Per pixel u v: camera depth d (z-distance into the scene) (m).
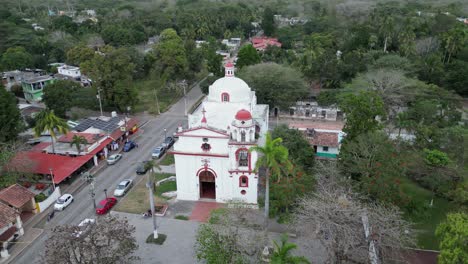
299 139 60.56
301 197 44.91
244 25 178.50
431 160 53.00
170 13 192.75
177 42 116.12
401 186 50.56
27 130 75.50
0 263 41.00
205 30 162.75
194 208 51.59
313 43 115.94
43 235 45.97
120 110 90.19
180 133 50.50
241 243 38.84
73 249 33.28
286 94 84.62
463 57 106.75
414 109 74.75
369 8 192.12
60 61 128.75
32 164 56.34
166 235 45.56
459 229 31.45
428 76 97.44
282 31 161.25
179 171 52.28
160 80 108.06
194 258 41.47
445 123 72.00
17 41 127.81
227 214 40.44
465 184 48.03
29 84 94.88
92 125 72.31
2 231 44.06
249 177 49.91
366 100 55.78
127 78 88.31
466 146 57.31
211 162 50.81
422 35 123.75
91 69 89.38
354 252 37.09
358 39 117.81
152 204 43.81
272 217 48.44
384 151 48.56
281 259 32.28
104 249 34.56
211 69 106.06
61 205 51.00
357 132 54.44
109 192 55.75
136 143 73.94
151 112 91.88
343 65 98.12
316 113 87.38
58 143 67.44
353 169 49.03
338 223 35.41
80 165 59.09
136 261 40.84
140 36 149.12
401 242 36.50
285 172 47.56
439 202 52.56
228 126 51.50
